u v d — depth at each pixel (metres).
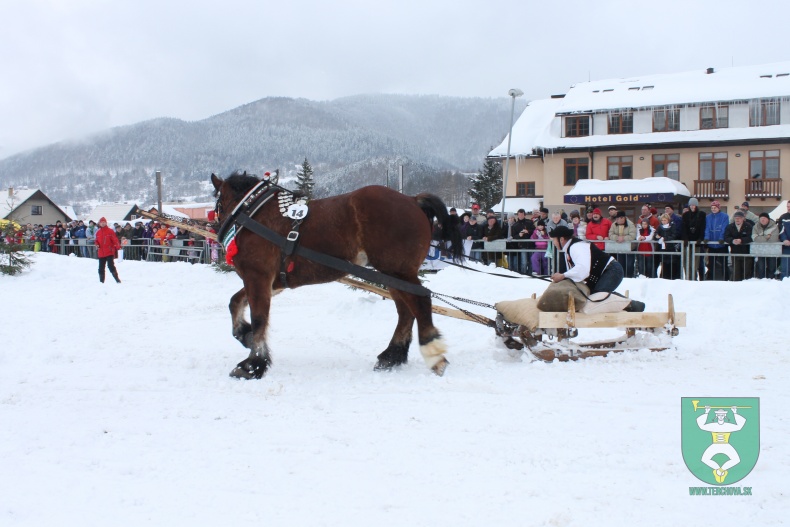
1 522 3.92
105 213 72.56
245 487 4.37
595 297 7.90
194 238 23.41
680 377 7.00
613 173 37.94
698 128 36.44
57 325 11.68
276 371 7.75
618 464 4.64
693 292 11.77
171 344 9.77
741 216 13.67
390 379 7.24
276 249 7.51
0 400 6.59
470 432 5.36
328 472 4.59
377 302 11.91
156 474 4.61
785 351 8.29
